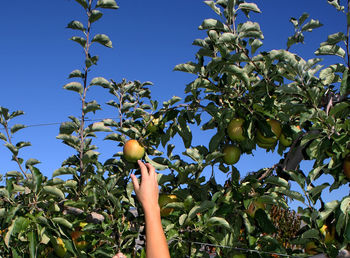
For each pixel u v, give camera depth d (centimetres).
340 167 256
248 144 296
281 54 231
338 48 236
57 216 283
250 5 256
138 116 350
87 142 310
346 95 252
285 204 258
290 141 288
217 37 256
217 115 285
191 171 282
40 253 308
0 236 284
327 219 250
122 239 285
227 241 266
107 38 278
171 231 260
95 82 295
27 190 290
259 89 275
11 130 302
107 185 287
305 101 255
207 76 288
